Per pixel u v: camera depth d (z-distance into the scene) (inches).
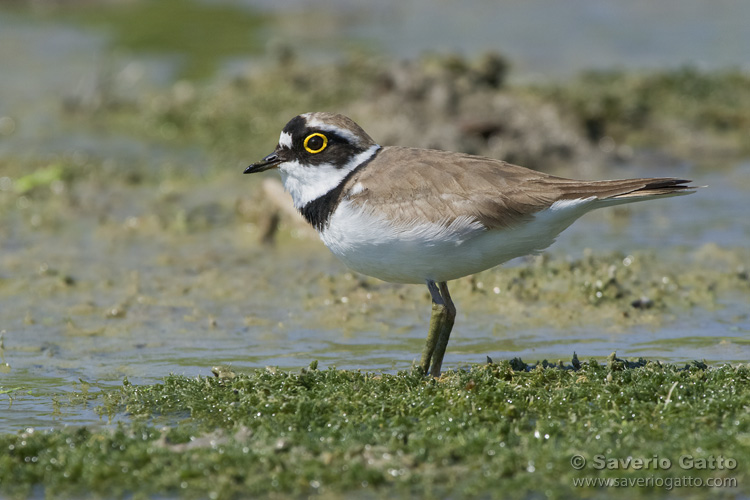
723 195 716.7
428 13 1333.7
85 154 821.2
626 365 399.9
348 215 386.9
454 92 839.1
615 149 821.9
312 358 438.3
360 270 401.7
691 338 457.4
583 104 859.4
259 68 1013.2
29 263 578.9
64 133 892.6
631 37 1184.8
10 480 310.0
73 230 644.7
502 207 374.0
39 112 948.6
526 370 400.5
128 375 418.0
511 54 1109.7
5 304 514.0
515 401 351.9
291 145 405.1
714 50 1114.7
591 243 618.5
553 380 380.8
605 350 442.0
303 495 297.6
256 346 455.8
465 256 381.7
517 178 382.6
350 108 852.6
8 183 741.9
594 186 378.3
